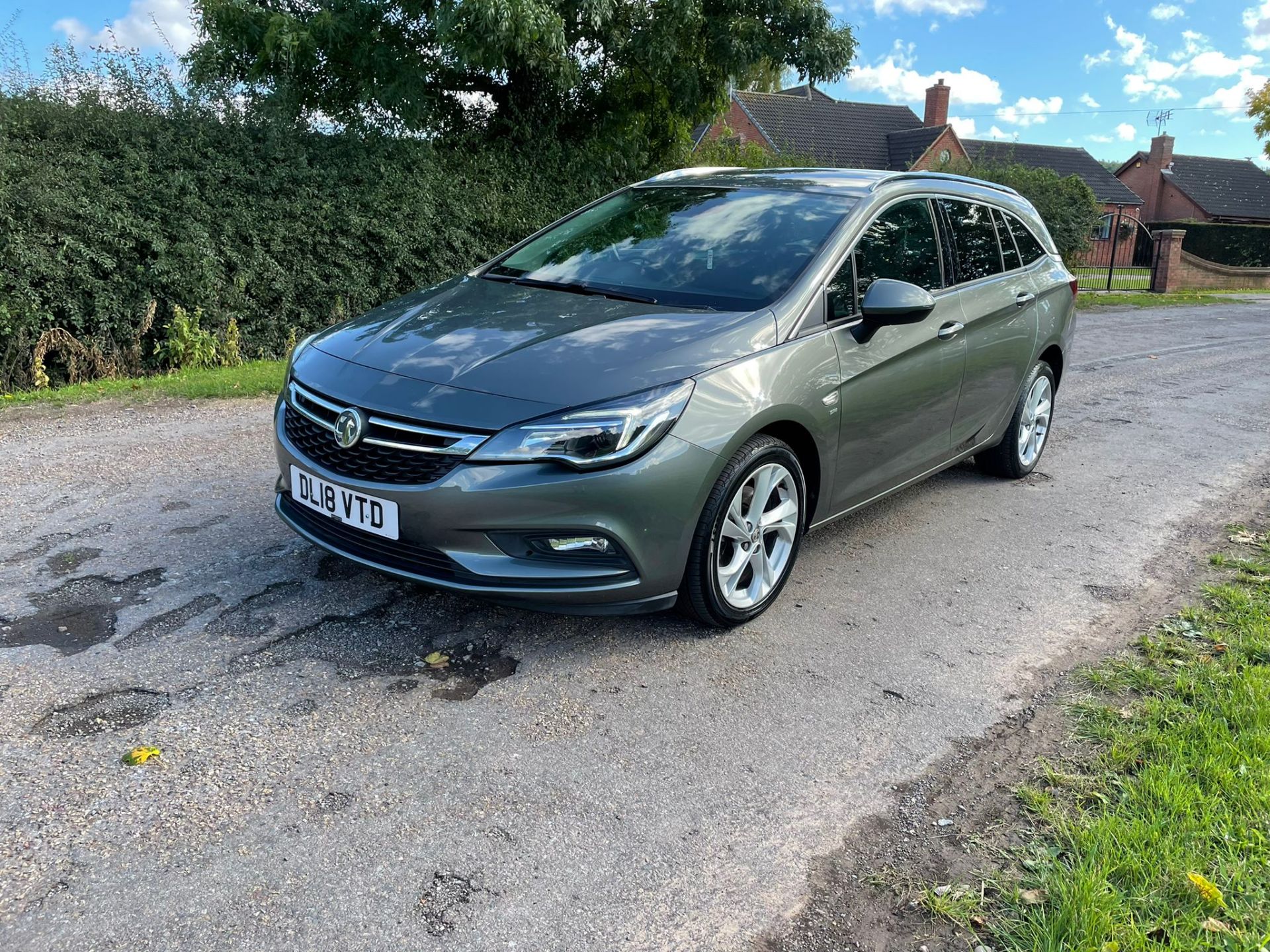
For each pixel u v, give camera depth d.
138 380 7.75
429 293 4.04
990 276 4.92
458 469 2.85
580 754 2.67
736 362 3.20
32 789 2.36
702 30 12.45
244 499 4.55
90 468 5.02
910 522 4.86
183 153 8.66
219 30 9.76
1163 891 2.13
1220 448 6.76
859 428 3.80
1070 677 3.27
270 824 2.30
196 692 2.85
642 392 2.95
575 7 10.29
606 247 4.16
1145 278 27.86
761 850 2.33
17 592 3.44
